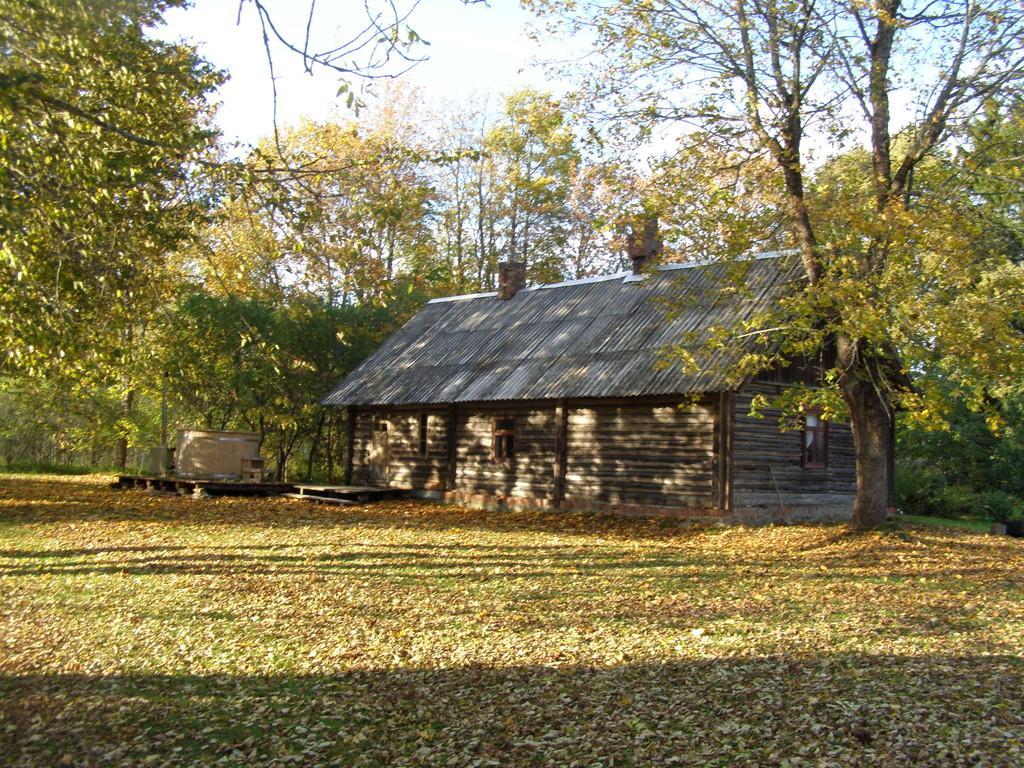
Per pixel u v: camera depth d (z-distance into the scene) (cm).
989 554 1827
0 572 1558
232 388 3538
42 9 1189
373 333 3791
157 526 2209
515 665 1016
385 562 1723
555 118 1950
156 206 1226
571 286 3175
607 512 2473
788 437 2452
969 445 3550
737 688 914
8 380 2730
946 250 1639
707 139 1928
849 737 771
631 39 1873
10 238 1053
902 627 1190
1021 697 868
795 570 1669
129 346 1309
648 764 737
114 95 1384
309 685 950
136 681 962
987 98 1788
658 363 1953
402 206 1020
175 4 1831
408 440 3153
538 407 2738
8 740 794
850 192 1892
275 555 1789
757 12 1870
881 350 1830
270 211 1016
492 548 1934
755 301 2367
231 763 753
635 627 1193
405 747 786
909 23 1816
